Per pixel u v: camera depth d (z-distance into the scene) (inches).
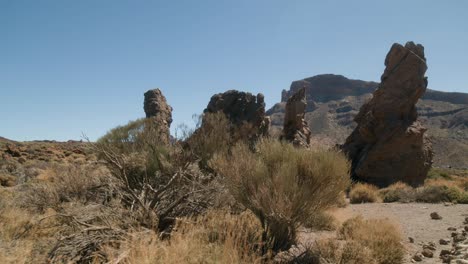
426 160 1127.6
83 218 318.7
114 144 532.7
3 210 379.9
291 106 1215.6
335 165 296.7
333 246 287.6
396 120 1131.9
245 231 291.0
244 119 1059.9
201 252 229.9
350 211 600.7
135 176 447.8
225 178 336.8
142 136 550.0
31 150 1555.1
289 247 287.4
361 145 1208.8
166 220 333.7
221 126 660.1
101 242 264.5
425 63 1184.8
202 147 565.6
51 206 398.9
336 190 300.4
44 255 260.2
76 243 265.4
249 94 1109.7
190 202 360.5
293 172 294.0
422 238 388.2
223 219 317.4
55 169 492.7
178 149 489.7
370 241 304.3
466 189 935.7
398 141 1092.5
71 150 1668.3
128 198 390.0
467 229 409.7
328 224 414.3
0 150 1470.2
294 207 284.7
